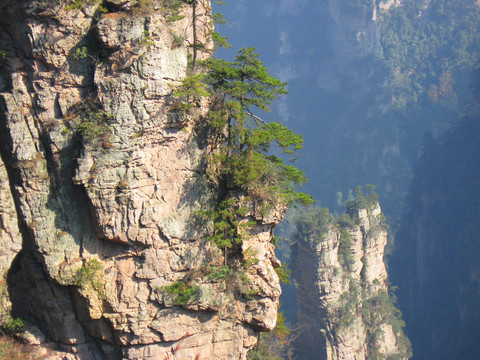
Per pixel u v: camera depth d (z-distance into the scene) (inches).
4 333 1188.5
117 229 1130.0
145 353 1187.3
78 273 1136.8
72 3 1106.1
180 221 1184.2
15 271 1200.8
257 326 1274.6
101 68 1121.4
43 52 1104.8
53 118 1133.7
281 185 1323.8
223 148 1305.4
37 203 1136.2
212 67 1288.1
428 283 5231.3
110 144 1111.6
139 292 1161.4
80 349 1201.4
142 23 1117.1
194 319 1211.2
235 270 1241.4
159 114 1136.2
